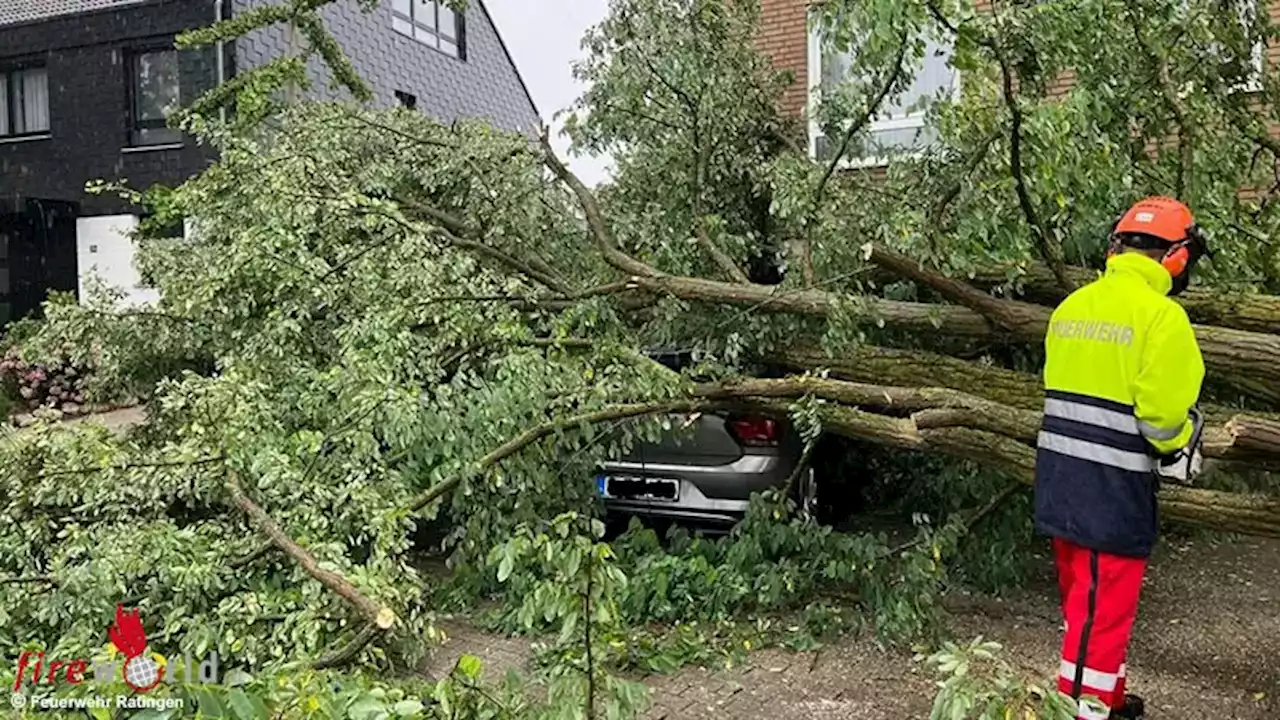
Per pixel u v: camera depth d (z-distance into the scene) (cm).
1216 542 584
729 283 535
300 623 317
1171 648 444
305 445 395
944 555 453
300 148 617
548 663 318
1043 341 475
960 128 452
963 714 251
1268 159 544
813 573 474
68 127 1764
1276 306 445
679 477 563
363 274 501
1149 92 490
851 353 529
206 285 515
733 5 657
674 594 471
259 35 1656
